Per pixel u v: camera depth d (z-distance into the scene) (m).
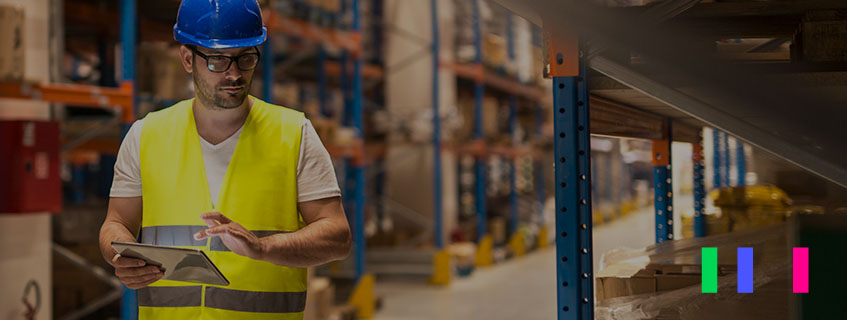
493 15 15.78
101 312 7.37
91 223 8.25
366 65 13.38
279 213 2.20
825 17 2.23
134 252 1.95
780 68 2.18
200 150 2.22
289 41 11.01
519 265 14.52
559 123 2.32
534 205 18.44
